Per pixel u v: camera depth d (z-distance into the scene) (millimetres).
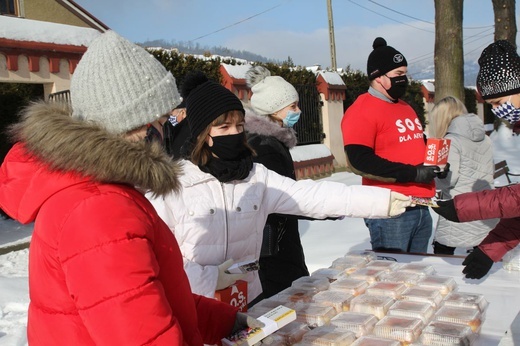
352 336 1670
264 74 3051
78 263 973
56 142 1039
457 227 3611
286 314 1479
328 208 2057
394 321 1729
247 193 1938
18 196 1093
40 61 7367
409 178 2910
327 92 11727
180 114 3666
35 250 1069
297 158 10391
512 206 1951
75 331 1019
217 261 1890
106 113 1184
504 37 9062
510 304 1981
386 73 3168
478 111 21375
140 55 1251
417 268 2262
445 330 1648
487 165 3791
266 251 2414
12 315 3994
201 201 1853
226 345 1372
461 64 7258
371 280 2141
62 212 1026
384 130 3172
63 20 9703
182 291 1192
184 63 8305
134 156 1098
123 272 963
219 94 1818
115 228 996
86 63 1213
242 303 1770
